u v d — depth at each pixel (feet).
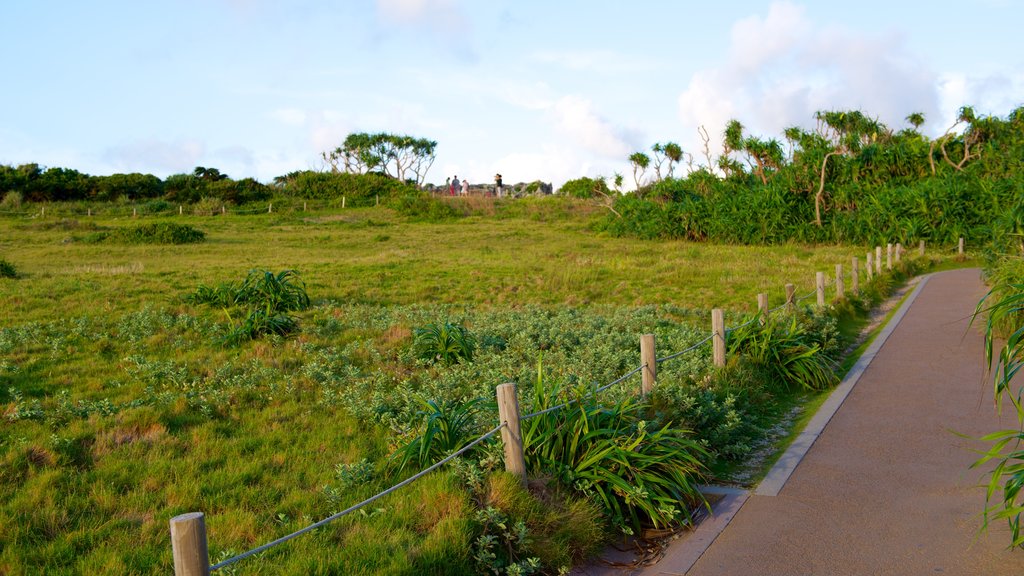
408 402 26.43
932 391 30.12
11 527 16.80
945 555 15.78
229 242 118.11
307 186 218.79
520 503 16.67
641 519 18.85
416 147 299.17
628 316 45.78
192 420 25.76
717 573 15.67
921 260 82.23
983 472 20.65
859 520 17.89
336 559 14.90
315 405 27.94
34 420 25.12
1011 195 89.10
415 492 18.08
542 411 19.61
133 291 56.29
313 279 68.74
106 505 18.19
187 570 10.85
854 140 118.83
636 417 21.91
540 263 82.58
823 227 104.78
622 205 133.90
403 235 132.67
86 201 208.95
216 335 40.81
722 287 63.41
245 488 19.34
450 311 52.16
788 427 27.04
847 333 45.29
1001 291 37.83
